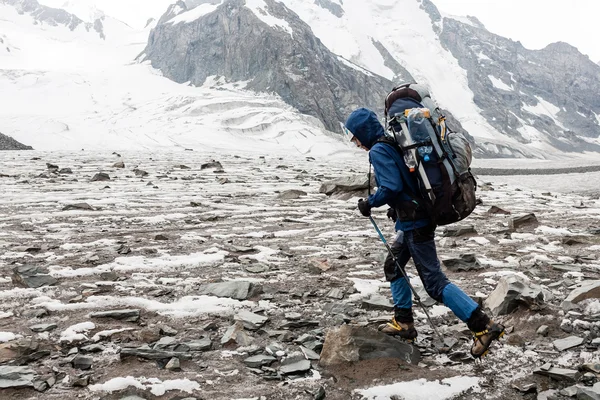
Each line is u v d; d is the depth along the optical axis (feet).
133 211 36.76
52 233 28.43
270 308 17.42
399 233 14.90
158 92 439.63
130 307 16.90
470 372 13.25
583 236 29.25
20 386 11.59
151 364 12.98
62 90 441.27
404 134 12.69
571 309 17.13
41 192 45.19
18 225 30.42
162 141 308.19
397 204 13.43
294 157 139.54
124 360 13.12
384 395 12.03
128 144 301.84
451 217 12.71
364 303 17.80
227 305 17.43
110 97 428.56
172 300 17.78
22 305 16.78
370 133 13.65
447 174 12.57
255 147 317.22
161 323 15.74
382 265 23.40
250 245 26.84
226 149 299.38
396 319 15.06
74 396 11.43
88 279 19.93
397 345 13.87
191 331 15.23
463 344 14.96
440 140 12.70
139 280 19.92
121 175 62.34
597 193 99.45
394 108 13.12
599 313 16.93
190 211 37.63
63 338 14.19
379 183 13.26
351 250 26.35
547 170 204.64
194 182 57.47
